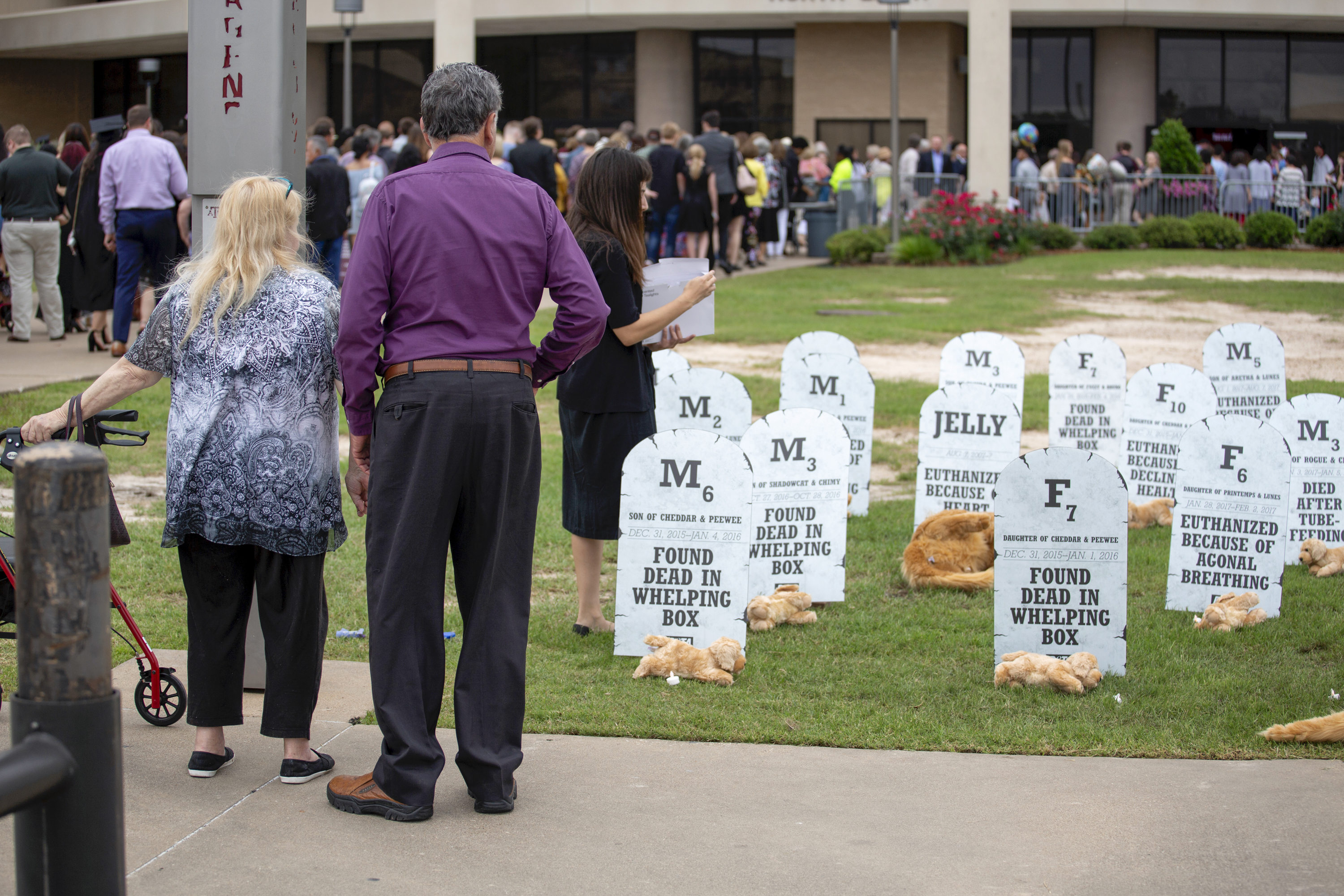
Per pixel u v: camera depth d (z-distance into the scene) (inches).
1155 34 1173.7
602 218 188.7
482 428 129.5
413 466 129.0
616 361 193.0
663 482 190.9
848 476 218.2
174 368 138.7
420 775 132.5
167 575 231.8
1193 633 201.3
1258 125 1190.3
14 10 1266.0
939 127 1154.7
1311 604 215.3
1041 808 135.9
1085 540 180.5
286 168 170.1
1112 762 150.2
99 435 148.8
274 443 135.4
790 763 150.2
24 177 469.1
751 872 121.3
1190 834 128.9
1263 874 119.9
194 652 142.4
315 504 137.5
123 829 81.9
